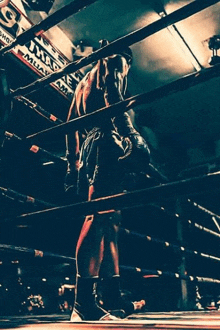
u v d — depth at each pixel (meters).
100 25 4.24
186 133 6.43
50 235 3.08
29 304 2.63
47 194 3.42
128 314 1.60
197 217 4.51
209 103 5.64
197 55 4.71
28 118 3.47
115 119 1.39
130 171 1.28
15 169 3.00
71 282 2.98
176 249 3.28
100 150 1.65
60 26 4.15
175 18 1.01
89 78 1.88
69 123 1.18
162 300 3.91
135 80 5.25
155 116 6.03
